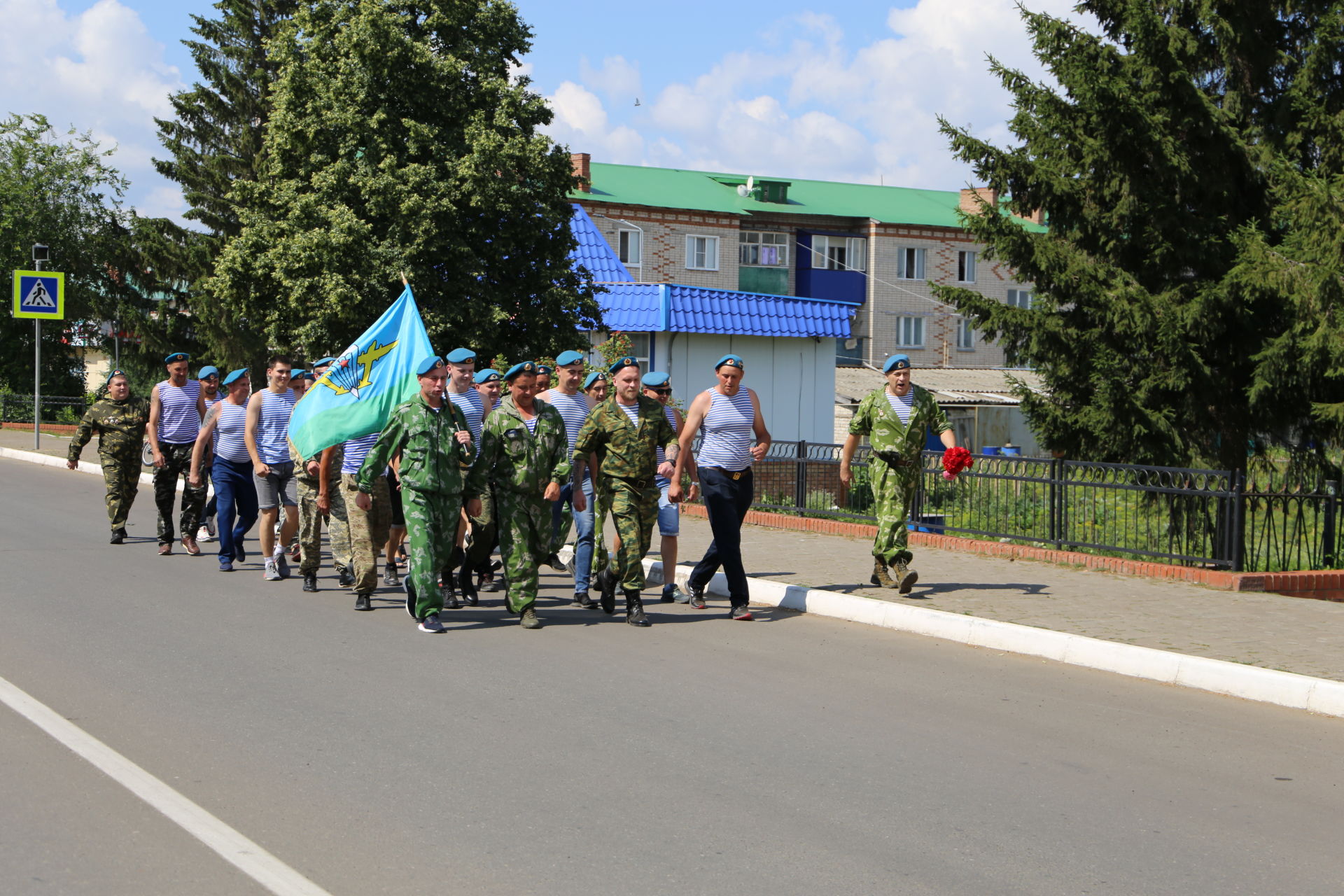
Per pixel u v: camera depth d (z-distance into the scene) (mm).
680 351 28984
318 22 25359
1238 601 10000
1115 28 19531
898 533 10031
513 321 25703
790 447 15969
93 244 44219
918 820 4977
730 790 5312
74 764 5457
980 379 44406
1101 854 4645
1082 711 6844
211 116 43000
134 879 4199
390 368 9992
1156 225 18203
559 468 8961
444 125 24922
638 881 4270
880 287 55312
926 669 7820
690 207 51031
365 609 9484
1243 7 18391
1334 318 15742
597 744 5949
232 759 5594
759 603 10281
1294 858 4648
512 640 8445
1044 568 11719
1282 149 18266
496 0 25719
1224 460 18766
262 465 10688
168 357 12438
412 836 4672
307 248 23406
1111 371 17453
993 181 19469
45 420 32594
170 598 9758
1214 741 6316
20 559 11688
